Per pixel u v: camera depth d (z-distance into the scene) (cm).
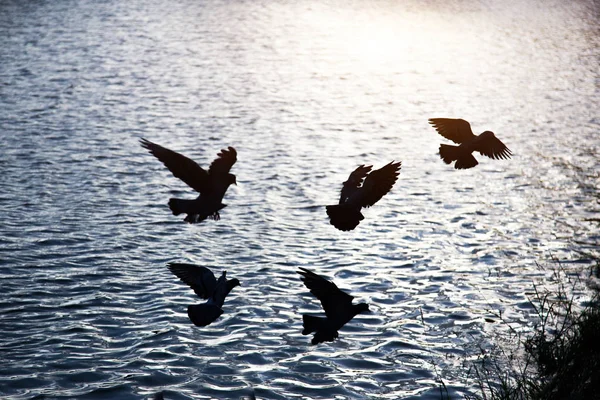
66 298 1761
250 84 4384
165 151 752
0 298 1744
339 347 1581
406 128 3600
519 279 1936
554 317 1720
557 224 2353
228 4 7281
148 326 1641
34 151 2914
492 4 8112
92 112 3559
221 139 3225
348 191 834
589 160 3095
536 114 3953
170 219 2300
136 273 1916
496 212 2459
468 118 3844
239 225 2283
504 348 1584
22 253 2000
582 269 2002
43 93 3884
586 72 5116
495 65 5319
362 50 5662
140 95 3947
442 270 1989
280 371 1471
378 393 1406
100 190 2525
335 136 3384
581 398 1343
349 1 7981
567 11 7744
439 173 2884
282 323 1675
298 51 5462
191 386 1406
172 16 6469
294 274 1941
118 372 1451
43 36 5391
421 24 6912
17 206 2341
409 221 2366
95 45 5169
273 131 3409
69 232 2158
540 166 3009
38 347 1538
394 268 2000
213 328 1642
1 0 6888
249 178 2731
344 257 2064
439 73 5022
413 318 1720
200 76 4488
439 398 1391
